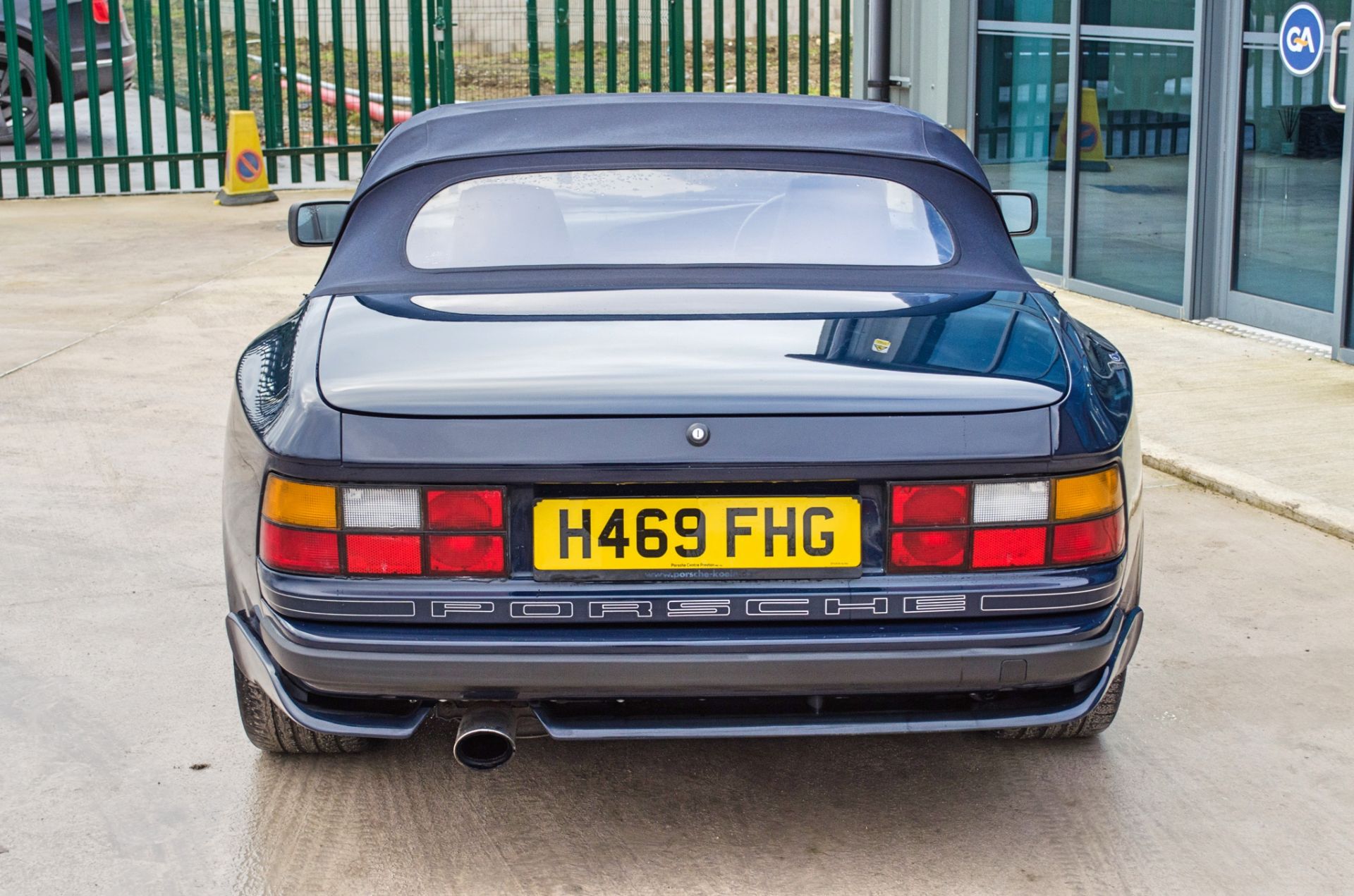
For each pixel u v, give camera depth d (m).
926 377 2.54
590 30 13.66
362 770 3.22
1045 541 2.49
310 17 14.20
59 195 13.93
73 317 8.42
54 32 15.04
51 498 5.18
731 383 2.48
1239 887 2.76
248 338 7.90
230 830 2.97
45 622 4.07
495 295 3.03
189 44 13.95
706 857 2.86
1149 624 4.05
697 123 3.47
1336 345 6.94
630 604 2.45
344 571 2.46
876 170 3.37
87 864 2.84
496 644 2.44
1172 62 7.89
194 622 4.08
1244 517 4.93
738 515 2.46
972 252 3.26
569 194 3.29
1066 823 2.99
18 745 3.33
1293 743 3.35
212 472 5.53
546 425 2.43
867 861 2.85
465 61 21.38
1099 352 3.05
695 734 2.55
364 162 14.50
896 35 10.70
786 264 3.14
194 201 13.58
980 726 2.60
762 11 13.74
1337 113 6.87
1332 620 4.07
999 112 9.79
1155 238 8.23
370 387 2.51
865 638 2.46
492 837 2.95
